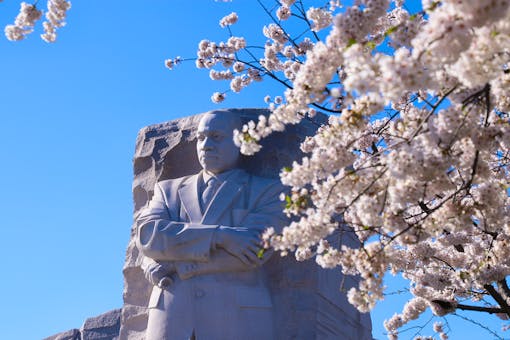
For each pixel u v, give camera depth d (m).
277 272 14.75
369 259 9.05
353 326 15.49
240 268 14.27
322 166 8.45
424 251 11.19
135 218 16.39
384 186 8.67
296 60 12.75
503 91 8.23
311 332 14.16
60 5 11.18
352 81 6.57
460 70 6.64
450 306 10.64
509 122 8.14
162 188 15.73
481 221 10.67
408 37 8.43
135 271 15.77
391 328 12.86
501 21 6.55
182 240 14.29
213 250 14.23
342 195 8.76
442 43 6.45
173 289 14.40
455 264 11.78
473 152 8.38
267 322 14.11
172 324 14.09
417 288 11.98
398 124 9.24
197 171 16.31
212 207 14.91
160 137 16.80
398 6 12.48
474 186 9.92
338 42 7.87
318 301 14.45
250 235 14.16
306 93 8.10
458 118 7.59
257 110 16.31
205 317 13.99
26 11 10.97
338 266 15.44
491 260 10.66
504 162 10.52
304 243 8.79
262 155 15.92
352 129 8.12
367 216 8.68
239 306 14.02
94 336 17.30
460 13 6.28
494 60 6.61
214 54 13.99
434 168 7.60
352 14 7.84
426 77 6.46
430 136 7.65
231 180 15.31
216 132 15.52
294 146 15.85
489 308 10.49
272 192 15.06
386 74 6.46
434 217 8.97
